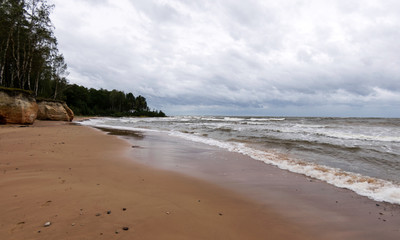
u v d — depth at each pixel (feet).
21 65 94.68
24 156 22.56
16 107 60.23
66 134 45.70
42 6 84.89
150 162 24.76
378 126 85.66
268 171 23.03
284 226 11.25
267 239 9.82
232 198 15.02
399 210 13.70
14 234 8.47
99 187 14.99
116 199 13.07
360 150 35.27
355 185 18.57
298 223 11.68
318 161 28.17
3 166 18.76
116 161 23.89
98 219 10.25
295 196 15.88
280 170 23.54
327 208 13.85
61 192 13.37
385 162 27.66
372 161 28.19
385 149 36.01
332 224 11.71
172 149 35.12
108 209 11.51
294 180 19.93
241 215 12.30
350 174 22.00
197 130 73.72
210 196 15.14
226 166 24.91
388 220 12.28
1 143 29.89
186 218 11.30
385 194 16.46
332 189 17.57
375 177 21.49
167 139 48.52
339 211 13.42
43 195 12.68
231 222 11.33
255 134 60.08
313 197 15.74
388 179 20.71
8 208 10.76
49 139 36.37
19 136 37.86
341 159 29.32
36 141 33.04
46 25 87.86
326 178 20.56
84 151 28.17
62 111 103.30
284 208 13.65
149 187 16.07
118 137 47.98
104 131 63.16
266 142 44.47
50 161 21.42
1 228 8.86
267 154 32.45
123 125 101.14
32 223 9.42
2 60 87.30
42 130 50.52
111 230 9.34
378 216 12.80
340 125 93.91
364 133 59.06
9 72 100.37
